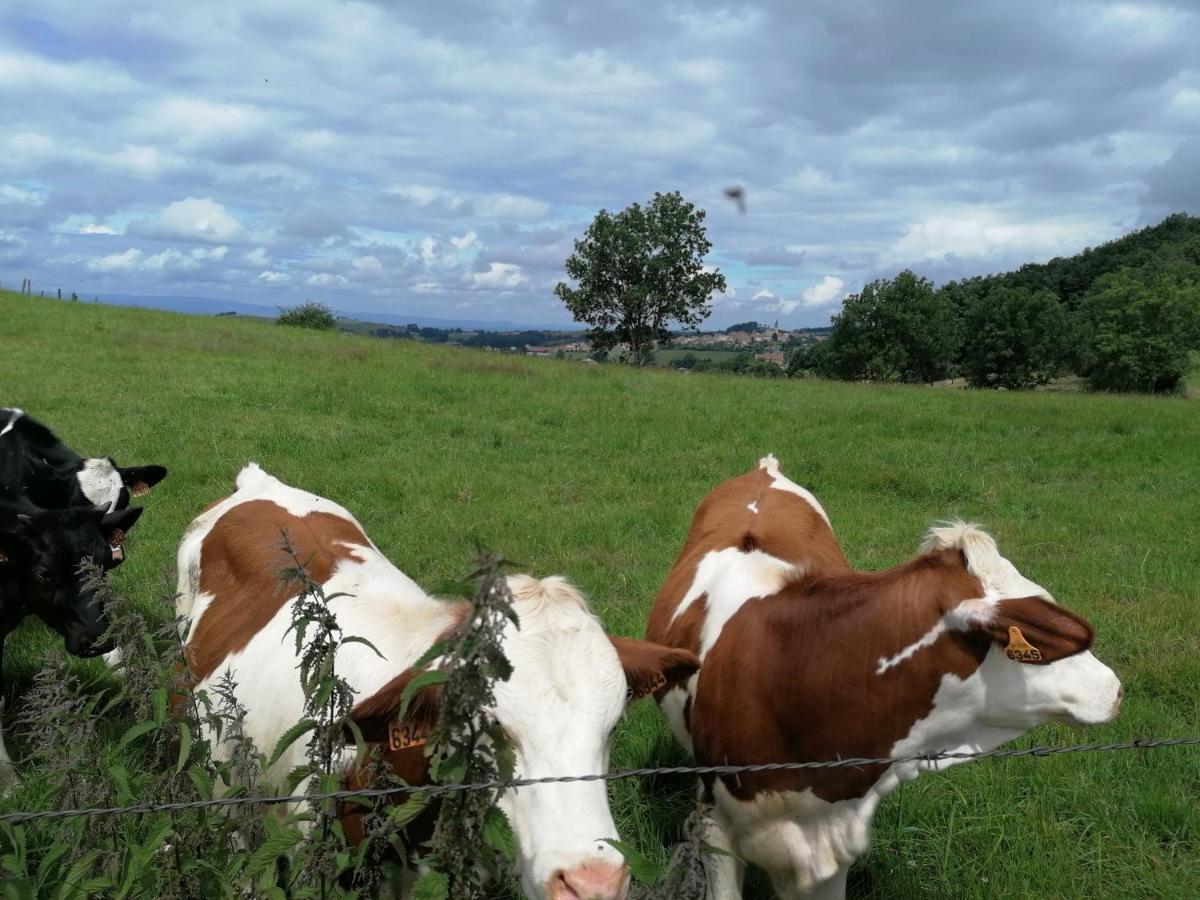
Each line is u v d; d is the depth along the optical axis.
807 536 5.07
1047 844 4.66
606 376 25.19
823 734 3.64
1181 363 69.31
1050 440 16.38
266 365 21.59
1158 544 10.03
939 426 17.72
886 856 4.59
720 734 3.90
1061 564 9.30
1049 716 3.46
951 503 11.91
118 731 5.16
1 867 2.94
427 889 2.35
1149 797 5.01
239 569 4.47
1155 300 69.50
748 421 17.61
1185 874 4.50
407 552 9.02
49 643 6.78
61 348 22.44
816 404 21.11
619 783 5.03
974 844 4.69
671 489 11.88
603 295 67.62
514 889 3.34
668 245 66.19
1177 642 7.24
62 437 13.09
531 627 2.99
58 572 5.60
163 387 17.64
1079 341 73.75
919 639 3.47
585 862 2.54
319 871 2.71
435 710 2.86
